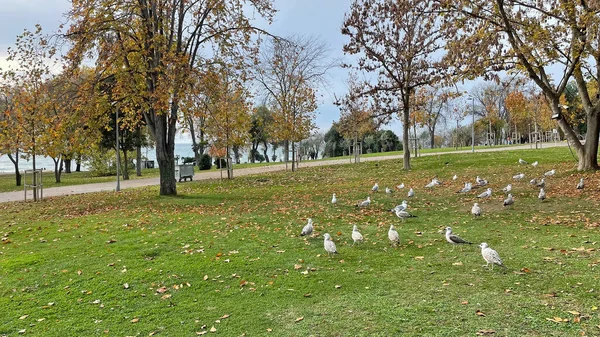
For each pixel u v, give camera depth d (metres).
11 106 23.86
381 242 10.48
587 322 5.56
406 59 27.45
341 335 5.61
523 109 50.78
